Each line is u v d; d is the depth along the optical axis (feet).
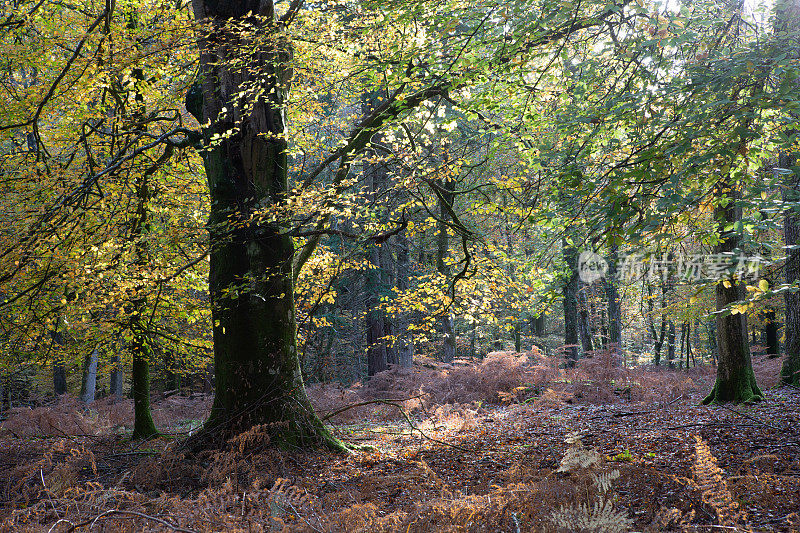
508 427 33.32
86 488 21.50
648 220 18.04
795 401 35.45
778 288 17.13
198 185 34.68
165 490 21.43
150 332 32.99
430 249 66.39
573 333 66.69
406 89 31.32
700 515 13.89
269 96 29.55
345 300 72.79
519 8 24.30
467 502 13.29
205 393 66.39
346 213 28.63
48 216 26.61
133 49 26.61
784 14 19.62
